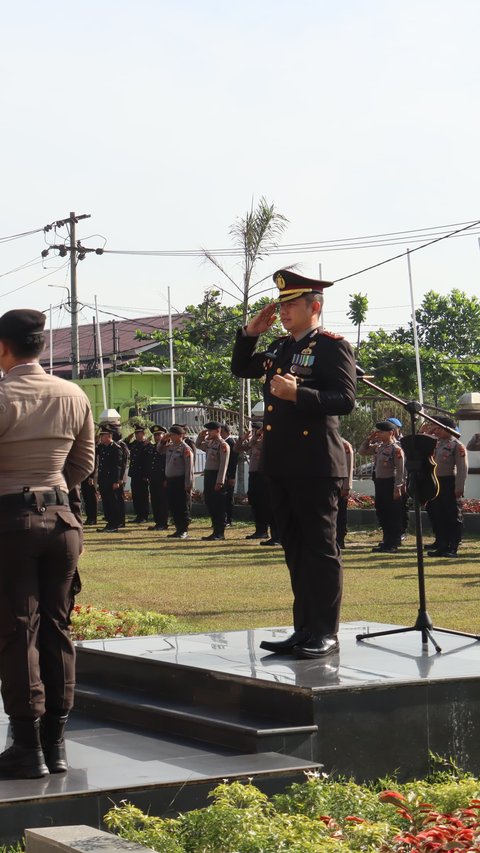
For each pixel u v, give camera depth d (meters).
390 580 13.87
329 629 6.71
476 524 20.77
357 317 39.97
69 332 59.50
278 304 6.66
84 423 5.57
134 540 21.25
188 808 5.12
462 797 5.06
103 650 7.30
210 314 42.31
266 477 6.71
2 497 5.28
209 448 21.12
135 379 41.44
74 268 40.53
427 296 50.75
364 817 4.88
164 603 12.17
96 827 4.95
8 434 5.29
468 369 38.31
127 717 6.68
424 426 17.33
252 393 38.69
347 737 5.78
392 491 17.80
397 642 7.16
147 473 26.58
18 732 5.26
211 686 6.38
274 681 5.95
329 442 6.50
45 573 5.40
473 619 10.59
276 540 19.33
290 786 5.29
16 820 4.81
